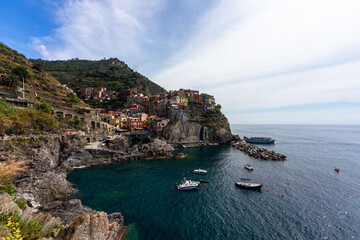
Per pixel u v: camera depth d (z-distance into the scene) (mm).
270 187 48156
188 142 116438
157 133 112812
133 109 141125
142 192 43969
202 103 148750
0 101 53531
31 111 60188
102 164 69188
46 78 111688
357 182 52000
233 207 37438
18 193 30344
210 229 30141
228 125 143125
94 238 18500
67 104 97562
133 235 28031
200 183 50906
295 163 73812
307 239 28109
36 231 13070
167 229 29859
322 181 52719
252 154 86625
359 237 28609
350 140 162875
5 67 90500
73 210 30953
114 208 36031
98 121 95875
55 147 60969
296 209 36781
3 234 9711
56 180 40781
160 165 68875
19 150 46375
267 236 28641
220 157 83875
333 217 34000
